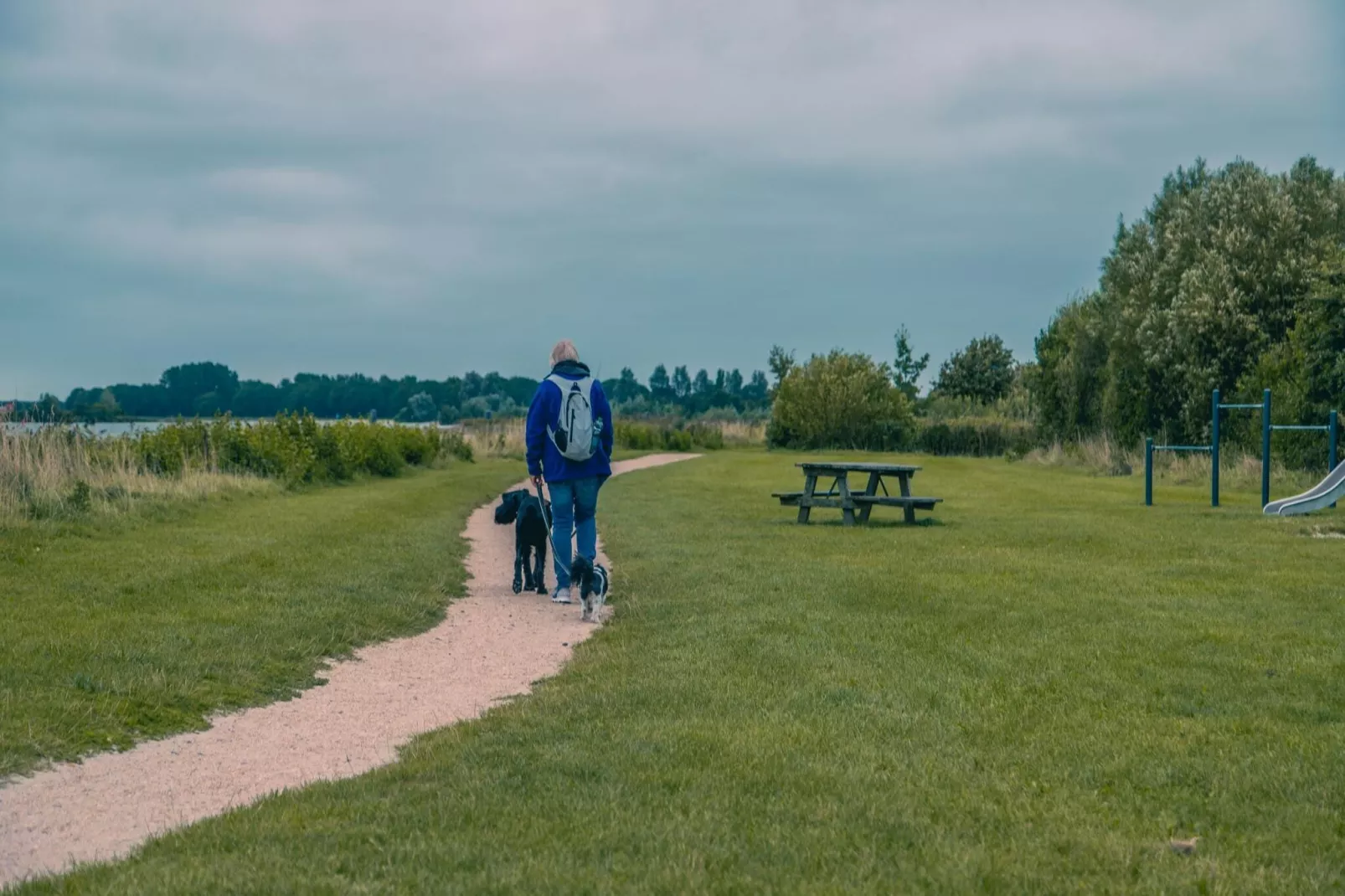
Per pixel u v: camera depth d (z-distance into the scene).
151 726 6.80
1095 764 5.63
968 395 74.56
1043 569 12.47
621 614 10.69
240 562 12.54
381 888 4.03
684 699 7.08
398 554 14.13
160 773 6.03
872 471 18.22
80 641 8.31
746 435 64.31
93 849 4.91
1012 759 5.74
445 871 4.21
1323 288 27.39
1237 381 32.84
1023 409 59.78
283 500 21.36
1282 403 28.41
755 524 18.41
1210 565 12.62
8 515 14.56
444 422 88.81
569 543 11.48
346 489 25.53
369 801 5.22
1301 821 4.80
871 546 14.93
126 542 14.02
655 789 5.25
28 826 5.16
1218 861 4.35
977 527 17.41
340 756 6.46
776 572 12.46
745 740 6.06
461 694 7.95
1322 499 18.83
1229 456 30.72
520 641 9.80
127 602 10.05
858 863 4.30
